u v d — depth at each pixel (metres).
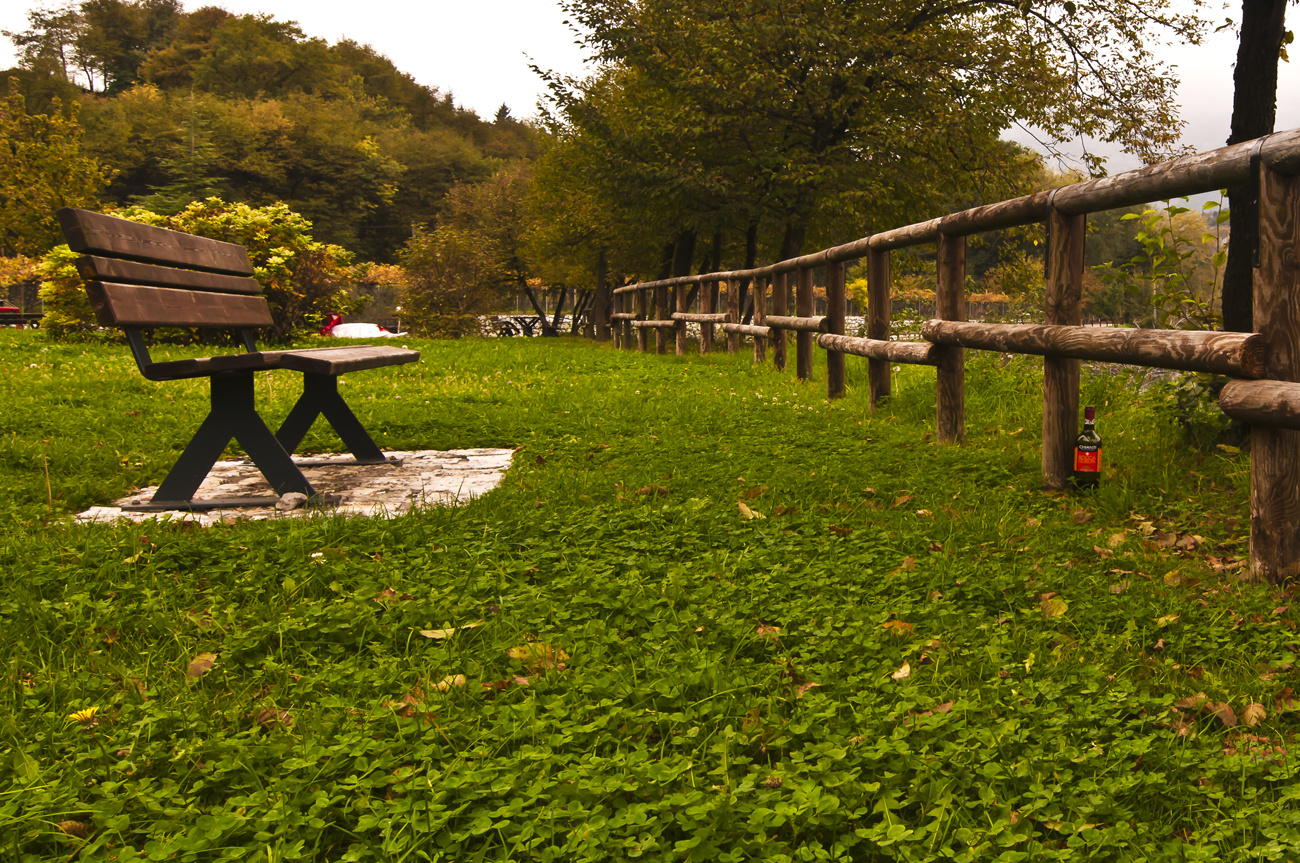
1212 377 4.61
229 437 4.01
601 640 2.34
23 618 2.42
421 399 7.66
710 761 1.76
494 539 3.22
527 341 23.16
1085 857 1.44
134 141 76.81
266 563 2.93
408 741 1.84
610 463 4.84
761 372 10.13
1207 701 1.99
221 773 1.70
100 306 3.61
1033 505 3.87
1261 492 2.81
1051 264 4.17
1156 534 3.44
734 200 17.84
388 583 2.75
